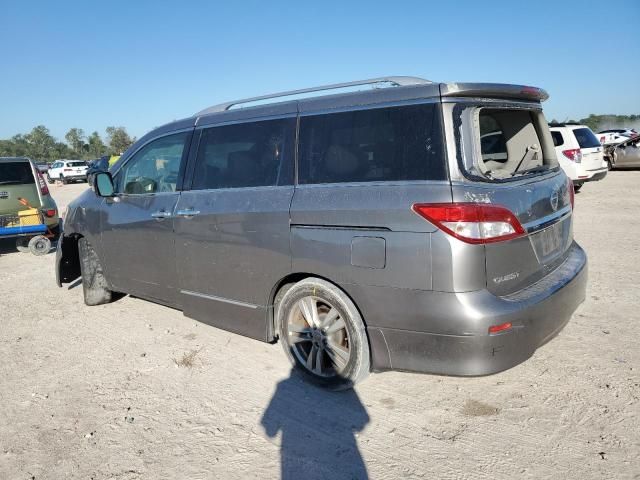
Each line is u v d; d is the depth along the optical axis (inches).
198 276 160.2
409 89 118.1
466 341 106.7
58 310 222.1
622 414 116.9
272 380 144.1
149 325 195.0
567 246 139.6
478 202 106.2
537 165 137.7
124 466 109.4
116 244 191.8
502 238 107.7
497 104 120.3
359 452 109.7
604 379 133.0
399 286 113.0
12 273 309.7
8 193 351.9
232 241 146.4
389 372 143.9
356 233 118.9
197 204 156.7
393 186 115.2
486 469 101.6
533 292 114.7
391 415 122.9
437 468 102.8
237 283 148.5
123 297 236.2
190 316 167.6
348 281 121.4
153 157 179.9
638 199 459.8
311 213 126.6
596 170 500.1
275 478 102.9
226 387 141.6
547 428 113.7
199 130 164.2
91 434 122.0
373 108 122.9
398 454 108.0
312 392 136.3
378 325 119.0
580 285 129.9
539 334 113.7
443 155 110.3
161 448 115.1
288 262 133.5
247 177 146.9
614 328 165.2
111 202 194.1
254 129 147.6
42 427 126.5
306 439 115.3
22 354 174.1
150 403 135.3
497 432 113.3
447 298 107.0
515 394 128.6
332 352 131.3
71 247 231.8
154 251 174.6
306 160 133.6
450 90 112.2
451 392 131.6
